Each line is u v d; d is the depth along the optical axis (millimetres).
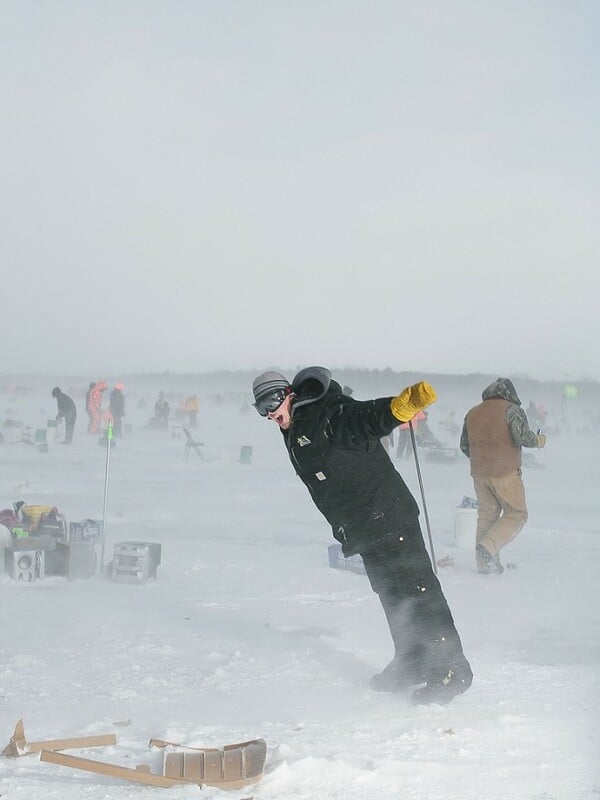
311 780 3498
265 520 12781
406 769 3635
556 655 5586
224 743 3926
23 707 4480
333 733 4078
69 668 5203
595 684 4859
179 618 6582
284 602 7242
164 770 3527
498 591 7891
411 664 4715
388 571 4758
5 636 5957
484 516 9141
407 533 4746
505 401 9062
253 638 5977
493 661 5387
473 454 9141
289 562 9250
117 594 7457
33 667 5211
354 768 3607
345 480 4645
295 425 4633
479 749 3879
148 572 8031
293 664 5312
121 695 4684
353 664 5336
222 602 7199
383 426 4492
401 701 4598
